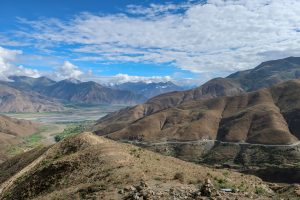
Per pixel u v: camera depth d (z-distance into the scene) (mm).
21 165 85562
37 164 68375
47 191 50844
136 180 43000
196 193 32250
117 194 36500
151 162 56750
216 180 47719
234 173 72250
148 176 45188
